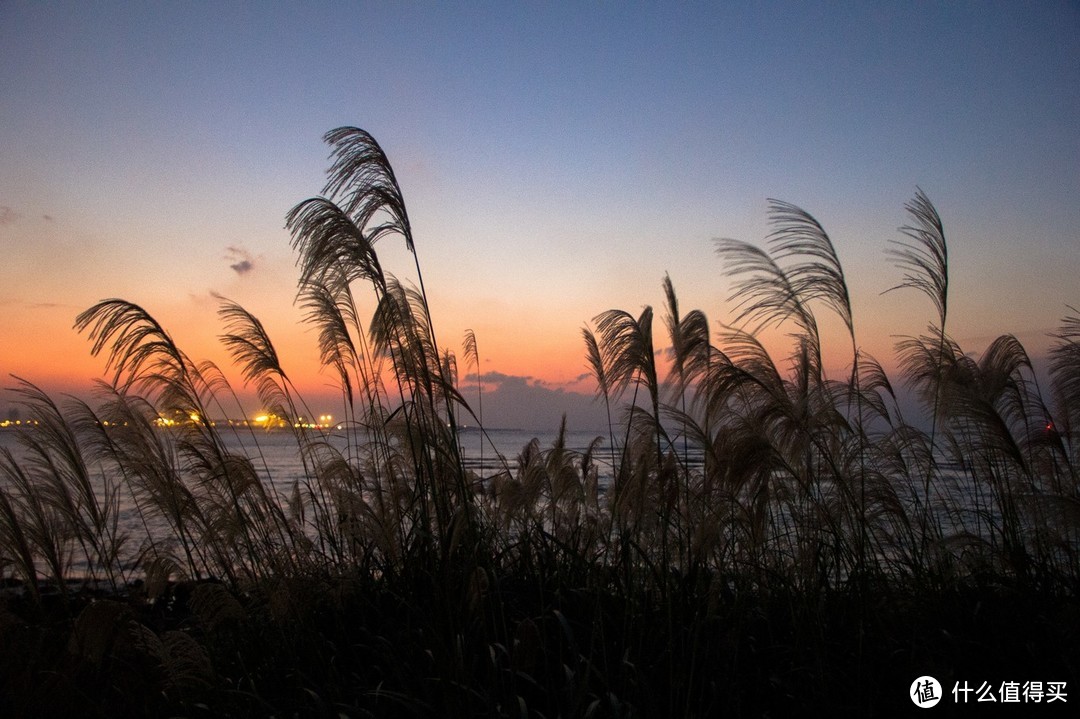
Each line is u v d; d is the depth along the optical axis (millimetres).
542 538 4918
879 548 5090
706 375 4781
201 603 4297
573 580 4762
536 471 5227
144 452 5078
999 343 5777
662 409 4746
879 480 5090
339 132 4586
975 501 5602
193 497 5172
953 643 3943
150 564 4887
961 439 5633
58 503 4746
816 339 5254
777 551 5191
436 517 4738
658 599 4352
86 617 4098
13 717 4141
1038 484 5406
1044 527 4980
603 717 3371
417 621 4312
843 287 5152
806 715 3656
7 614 4637
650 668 3750
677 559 4867
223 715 3854
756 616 4457
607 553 4996
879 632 4242
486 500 5699
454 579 4117
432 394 4723
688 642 3910
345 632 4438
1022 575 4652
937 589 4664
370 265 4602
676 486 4590
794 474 4484
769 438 4980
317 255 4711
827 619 4426
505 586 4703
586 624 4207
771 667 4102
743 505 4715
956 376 5586
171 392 5285
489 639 4047
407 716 3631
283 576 4785
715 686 3627
